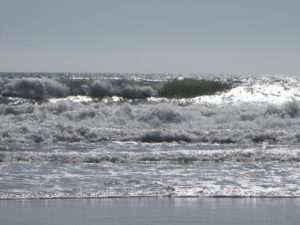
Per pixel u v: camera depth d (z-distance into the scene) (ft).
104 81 458.91
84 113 290.97
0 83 431.02
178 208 131.34
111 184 154.20
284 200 141.28
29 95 428.97
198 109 312.50
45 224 115.03
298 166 187.21
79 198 139.54
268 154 204.13
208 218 122.31
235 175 169.48
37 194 141.59
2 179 156.66
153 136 248.32
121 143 237.04
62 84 445.37
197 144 240.12
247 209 131.23
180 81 490.08
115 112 295.07
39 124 255.91
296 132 261.03
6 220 117.08
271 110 310.86
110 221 118.62
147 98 456.45
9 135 235.40
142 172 171.32
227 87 518.78
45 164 181.78
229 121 298.35
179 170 175.83
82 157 191.01
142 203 135.85
